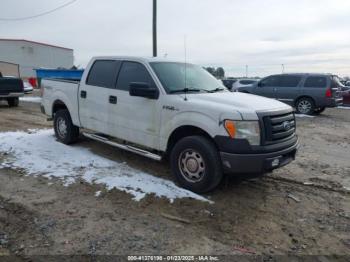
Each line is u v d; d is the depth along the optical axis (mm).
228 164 4508
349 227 4145
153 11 19656
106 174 5527
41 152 6699
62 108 7691
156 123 5332
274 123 4711
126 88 5855
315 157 7363
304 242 3775
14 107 15312
